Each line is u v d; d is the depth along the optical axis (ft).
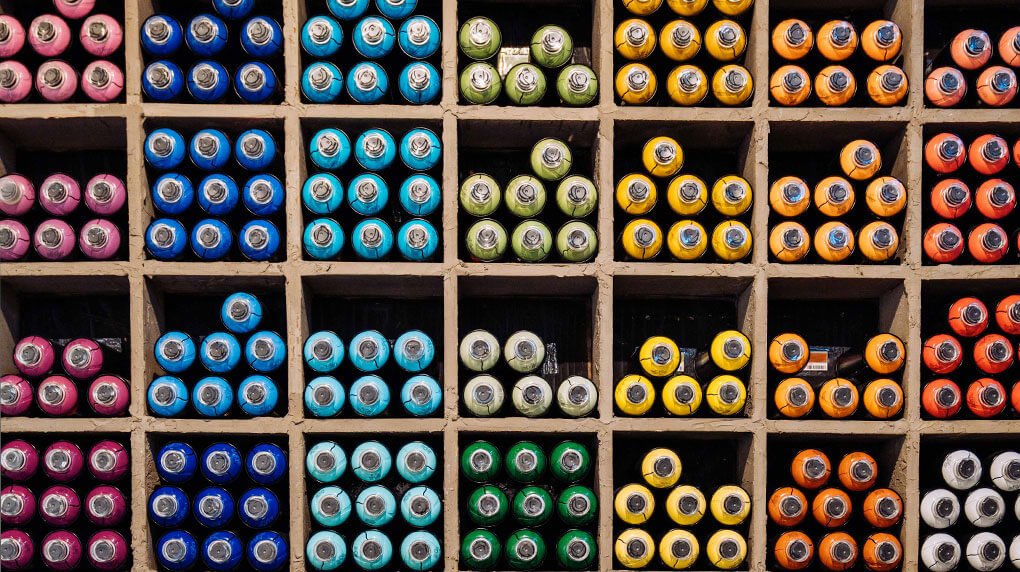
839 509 7.32
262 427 7.43
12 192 7.29
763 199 7.65
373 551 7.22
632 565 7.43
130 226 7.41
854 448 8.42
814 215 7.77
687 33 7.38
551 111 7.61
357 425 7.48
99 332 8.60
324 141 7.30
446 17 7.61
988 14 8.89
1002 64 7.75
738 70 7.48
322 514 7.27
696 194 7.36
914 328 7.57
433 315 8.84
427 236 7.32
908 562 7.50
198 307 8.57
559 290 8.53
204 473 7.35
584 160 8.71
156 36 7.28
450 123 7.57
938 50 8.91
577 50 8.95
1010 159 7.70
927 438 8.02
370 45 7.36
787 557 7.43
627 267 7.57
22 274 7.32
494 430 7.52
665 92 7.77
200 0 8.64
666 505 7.59
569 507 7.32
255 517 7.27
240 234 7.29
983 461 7.82
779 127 7.95
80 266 7.40
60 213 7.38
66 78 7.33
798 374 8.83
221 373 7.41
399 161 7.72
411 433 7.82
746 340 7.57
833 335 8.86
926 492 7.57
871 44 7.62
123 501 7.42
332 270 7.47
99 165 8.68
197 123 7.68
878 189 7.50
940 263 7.65
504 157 8.91
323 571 7.38
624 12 8.10
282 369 8.07
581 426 7.54
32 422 7.33
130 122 7.43
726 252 7.52
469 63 7.91
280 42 7.48
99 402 7.26
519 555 7.26
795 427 7.57
